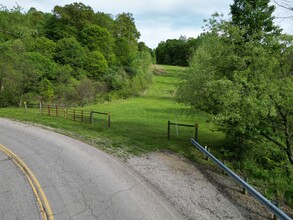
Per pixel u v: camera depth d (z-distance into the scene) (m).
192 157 9.15
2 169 6.97
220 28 9.78
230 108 8.39
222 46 9.93
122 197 5.50
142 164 7.83
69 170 7.03
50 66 32.16
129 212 4.90
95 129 13.52
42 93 28.17
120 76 39.69
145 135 12.65
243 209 5.33
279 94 8.05
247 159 9.67
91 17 52.34
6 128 12.55
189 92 11.77
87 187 5.96
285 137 8.84
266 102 7.68
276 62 8.09
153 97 39.31
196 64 12.19
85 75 37.09
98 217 4.70
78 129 13.11
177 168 7.70
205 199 5.66
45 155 8.30
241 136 9.95
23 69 26.00
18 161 7.65
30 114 18.09
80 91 31.11
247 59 8.77
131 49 54.41
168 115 22.81
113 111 24.25
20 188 5.82
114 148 9.59
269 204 4.74
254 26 12.07
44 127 13.23
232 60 9.30
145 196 5.59
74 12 49.41
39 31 44.94
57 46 38.03
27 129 12.47
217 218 4.86
